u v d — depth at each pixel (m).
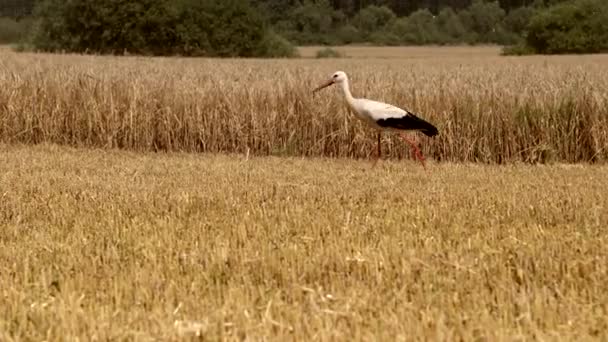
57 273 7.92
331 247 8.81
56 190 13.34
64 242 9.36
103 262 8.42
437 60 55.62
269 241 9.22
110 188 13.61
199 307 6.86
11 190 13.32
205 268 8.14
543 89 21.48
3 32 92.81
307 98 21.44
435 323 6.31
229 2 68.31
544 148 20.17
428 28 111.25
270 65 35.81
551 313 6.60
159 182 14.51
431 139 20.59
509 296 7.11
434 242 9.15
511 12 112.44
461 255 8.51
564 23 75.06
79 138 22.17
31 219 10.91
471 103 20.67
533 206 11.57
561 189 13.69
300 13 107.12
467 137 20.50
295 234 9.66
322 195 12.84
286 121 21.39
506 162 20.09
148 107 21.84
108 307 6.80
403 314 6.53
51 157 18.56
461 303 6.99
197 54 67.12
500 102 20.59
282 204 11.76
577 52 74.69
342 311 6.65
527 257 8.32
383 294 7.23
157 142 21.91
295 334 6.16
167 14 66.44
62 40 68.12
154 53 67.19
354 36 108.69
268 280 7.71
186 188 13.66
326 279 7.77
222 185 14.07
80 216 10.94
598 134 20.09
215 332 6.19
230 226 10.12
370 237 9.48
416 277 7.80
